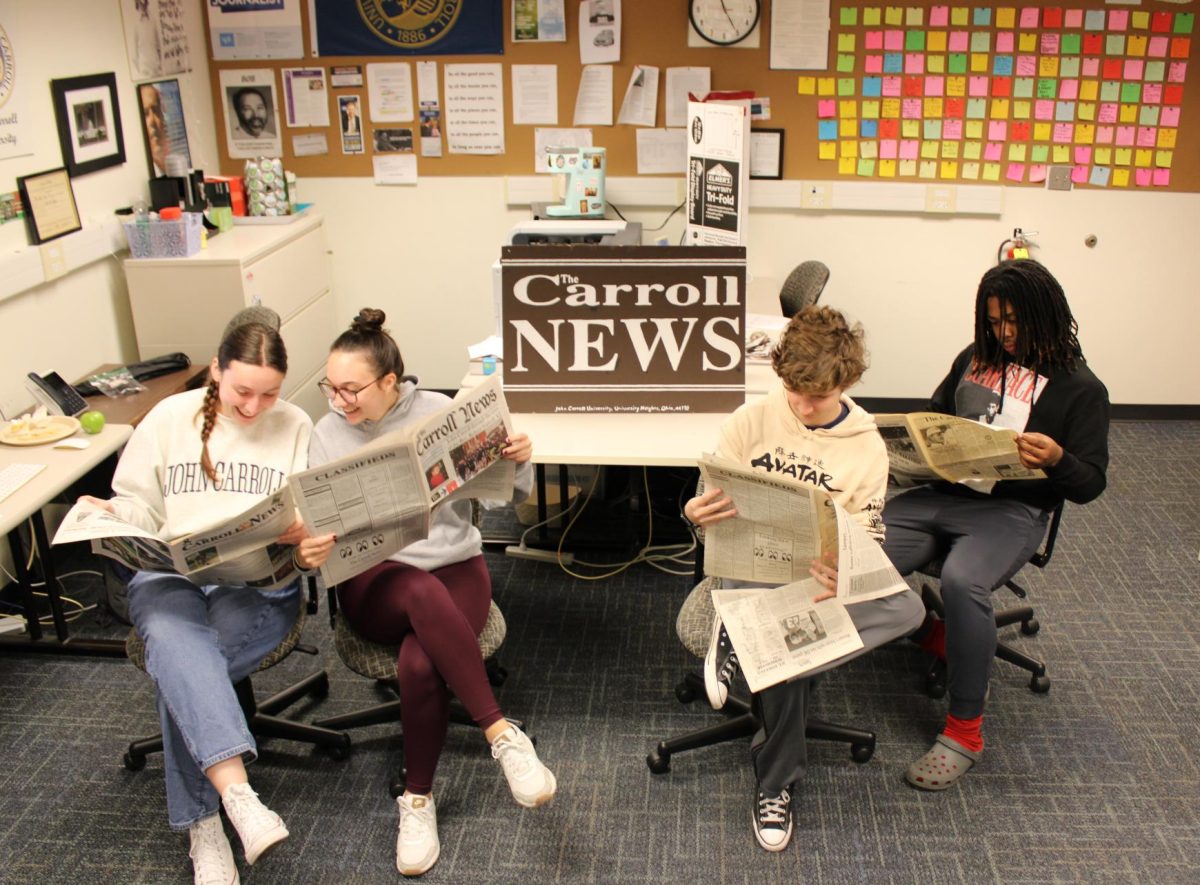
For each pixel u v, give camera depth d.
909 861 2.12
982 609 2.24
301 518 2.01
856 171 4.23
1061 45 4.02
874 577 1.94
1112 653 2.81
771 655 2.01
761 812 2.18
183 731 1.94
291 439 2.24
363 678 2.72
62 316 3.29
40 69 3.15
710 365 2.63
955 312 4.41
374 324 2.20
